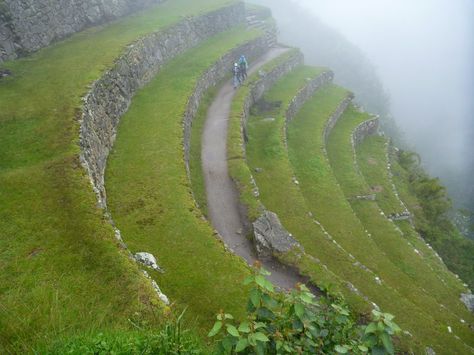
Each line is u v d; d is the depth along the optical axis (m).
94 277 10.28
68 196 13.29
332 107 39.88
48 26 25.94
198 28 38.78
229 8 45.19
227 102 31.19
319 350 5.90
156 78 29.31
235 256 14.67
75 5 28.97
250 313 5.83
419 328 17.25
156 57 30.33
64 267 10.55
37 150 15.74
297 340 5.83
